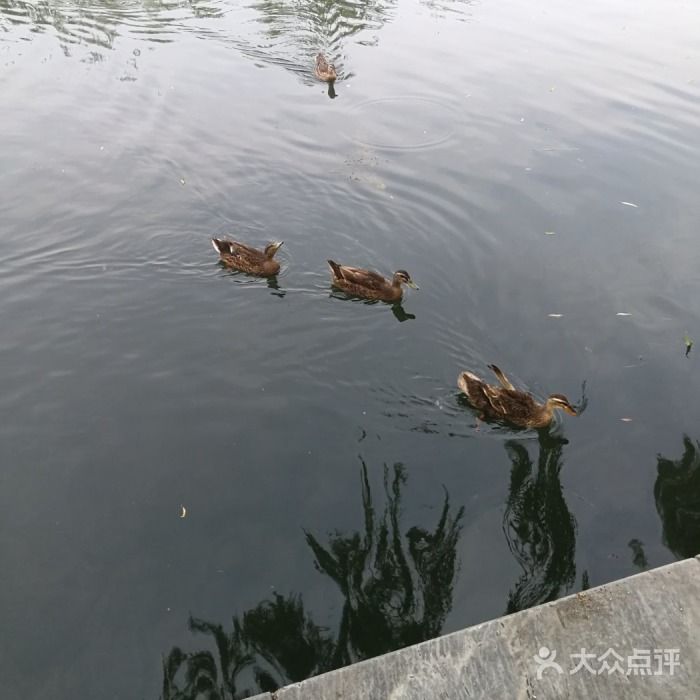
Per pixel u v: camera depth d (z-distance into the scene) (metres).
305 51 22.25
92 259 12.26
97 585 6.96
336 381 9.63
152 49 22.36
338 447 8.55
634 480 8.18
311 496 7.89
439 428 8.90
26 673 6.23
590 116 17.23
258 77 20.34
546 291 11.45
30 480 8.05
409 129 17.06
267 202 14.24
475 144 16.22
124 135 16.89
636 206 13.62
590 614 5.57
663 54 20.75
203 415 8.98
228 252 12.16
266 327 10.73
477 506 7.83
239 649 6.42
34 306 11.02
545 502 7.90
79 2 27.00
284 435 8.70
